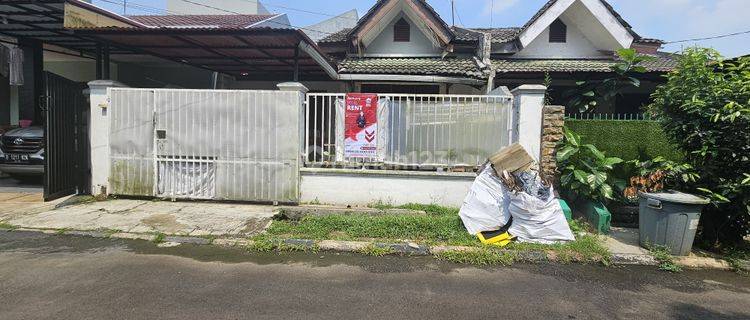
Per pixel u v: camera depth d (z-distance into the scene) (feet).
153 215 21.91
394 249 17.79
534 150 23.18
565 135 22.81
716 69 19.84
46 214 21.74
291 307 12.49
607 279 15.62
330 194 24.36
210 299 12.91
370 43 40.04
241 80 46.47
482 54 37.09
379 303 12.94
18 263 15.58
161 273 14.94
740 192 17.30
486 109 24.14
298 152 24.13
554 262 17.28
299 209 22.40
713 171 18.54
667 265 16.85
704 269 17.02
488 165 20.83
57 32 32.63
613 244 19.19
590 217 21.70
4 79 40.96
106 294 13.08
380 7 37.29
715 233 18.86
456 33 41.60
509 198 19.58
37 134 28.89
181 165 24.86
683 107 18.54
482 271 16.06
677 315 12.78
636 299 13.89
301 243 18.07
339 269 15.87
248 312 12.09
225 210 23.15
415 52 40.04
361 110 24.27
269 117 24.12
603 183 21.12
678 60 20.49
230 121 24.35
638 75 34.12
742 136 17.38
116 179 25.25
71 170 25.82
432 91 38.27
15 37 35.06
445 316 12.17
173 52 31.76
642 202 18.83
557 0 37.32
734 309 13.35
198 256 16.87
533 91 22.98
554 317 12.34
